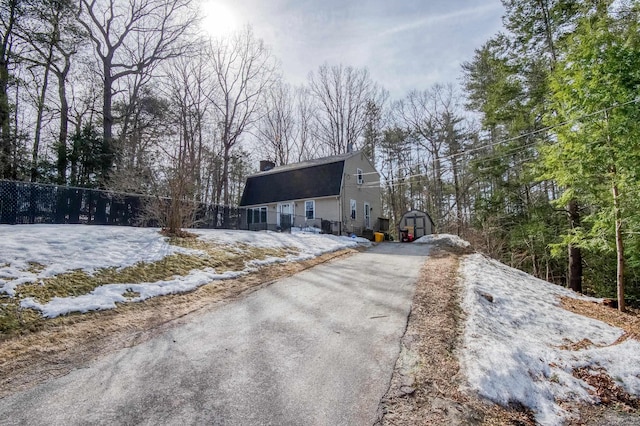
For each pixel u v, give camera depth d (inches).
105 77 726.5
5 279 195.0
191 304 228.8
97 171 644.7
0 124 526.6
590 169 333.4
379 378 135.7
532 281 390.3
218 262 330.3
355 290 280.5
